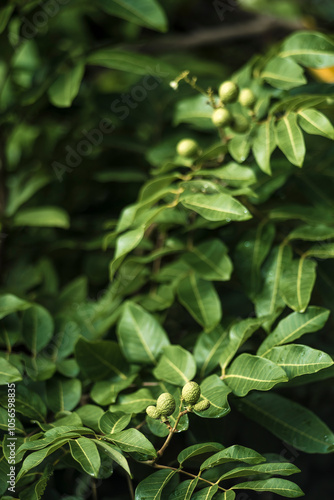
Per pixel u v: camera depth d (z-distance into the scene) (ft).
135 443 2.49
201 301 2.82
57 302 3.15
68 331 2.91
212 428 2.75
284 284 2.77
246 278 2.83
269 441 3.00
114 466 2.81
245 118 2.85
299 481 3.19
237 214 2.66
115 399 2.68
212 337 2.78
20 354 2.84
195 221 2.95
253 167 2.97
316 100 2.80
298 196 3.08
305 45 2.95
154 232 3.16
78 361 2.76
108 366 2.77
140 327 2.79
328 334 3.25
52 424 2.61
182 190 2.80
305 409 2.71
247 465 2.59
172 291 2.92
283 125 2.81
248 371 2.60
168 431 2.56
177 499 2.48
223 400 2.55
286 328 2.68
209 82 3.24
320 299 2.99
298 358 2.59
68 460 2.62
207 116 3.08
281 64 2.95
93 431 2.52
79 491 2.90
